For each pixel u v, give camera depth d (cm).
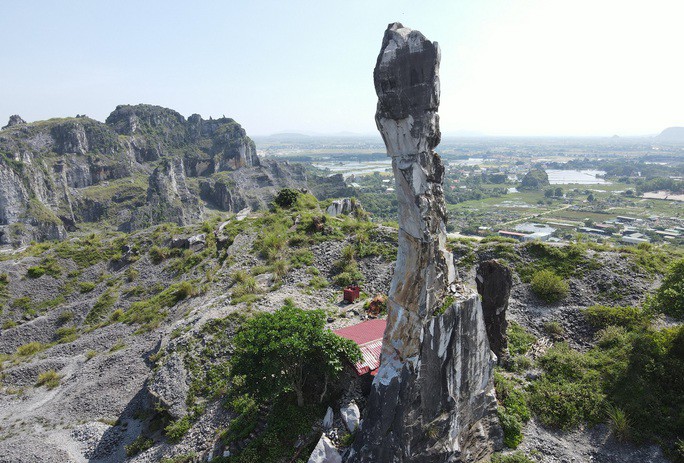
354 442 1352
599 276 2514
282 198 4650
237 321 2402
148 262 4225
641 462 1435
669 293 1945
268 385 1543
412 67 1116
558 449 1517
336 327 2308
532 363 1947
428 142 1188
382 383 1280
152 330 3039
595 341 2080
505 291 1873
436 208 1257
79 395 2508
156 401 2062
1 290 3838
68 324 3597
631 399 1633
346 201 4834
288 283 2933
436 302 1303
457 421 1400
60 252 4416
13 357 3200
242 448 1627
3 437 2250
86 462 1966
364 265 3105
